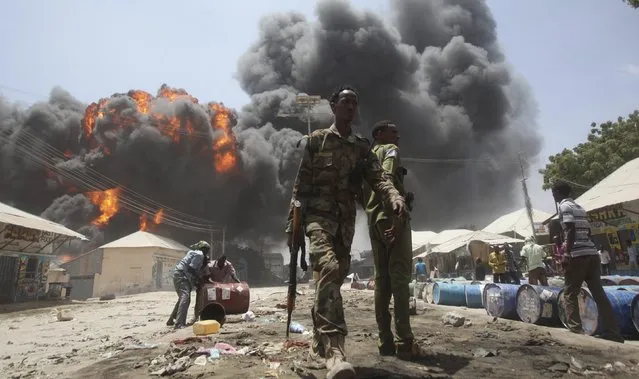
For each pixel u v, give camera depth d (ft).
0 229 57.57
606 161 85.81
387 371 8.18
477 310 24.21
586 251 14.20
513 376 8.29
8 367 12.20
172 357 10.27
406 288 9.87
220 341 12.61
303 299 35.50
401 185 10.28
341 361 6.23
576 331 14.38
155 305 50.01
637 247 38.06
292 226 7.94
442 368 8.77
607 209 40.04
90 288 106.73
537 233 79.15
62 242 73.87
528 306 17.46
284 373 8.06
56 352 15.79
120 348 13.37
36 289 67.15
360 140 8.28
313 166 7.88
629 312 13.70
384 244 10.22
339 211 7.73
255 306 29.73
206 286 22.04
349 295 39.75
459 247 79.15
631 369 9.09
